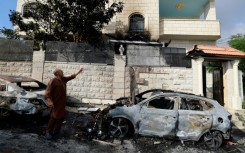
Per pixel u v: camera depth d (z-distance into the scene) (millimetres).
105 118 6863
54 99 5859
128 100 7863
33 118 7461
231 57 11008
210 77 13680
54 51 10922
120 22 16797
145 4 16844
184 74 11039
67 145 5777
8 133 6258
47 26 12688
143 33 16391
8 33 13672
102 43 11117
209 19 17609
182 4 18922
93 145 5992
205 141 6547
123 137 6637
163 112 6617
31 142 5703
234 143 7051
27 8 16328
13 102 7102
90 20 12055
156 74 11047
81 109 7520
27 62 10844
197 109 6754
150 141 6566
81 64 10906
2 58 10859
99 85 10867
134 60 11094
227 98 11258
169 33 16344
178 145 6484
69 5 12273
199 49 10883
